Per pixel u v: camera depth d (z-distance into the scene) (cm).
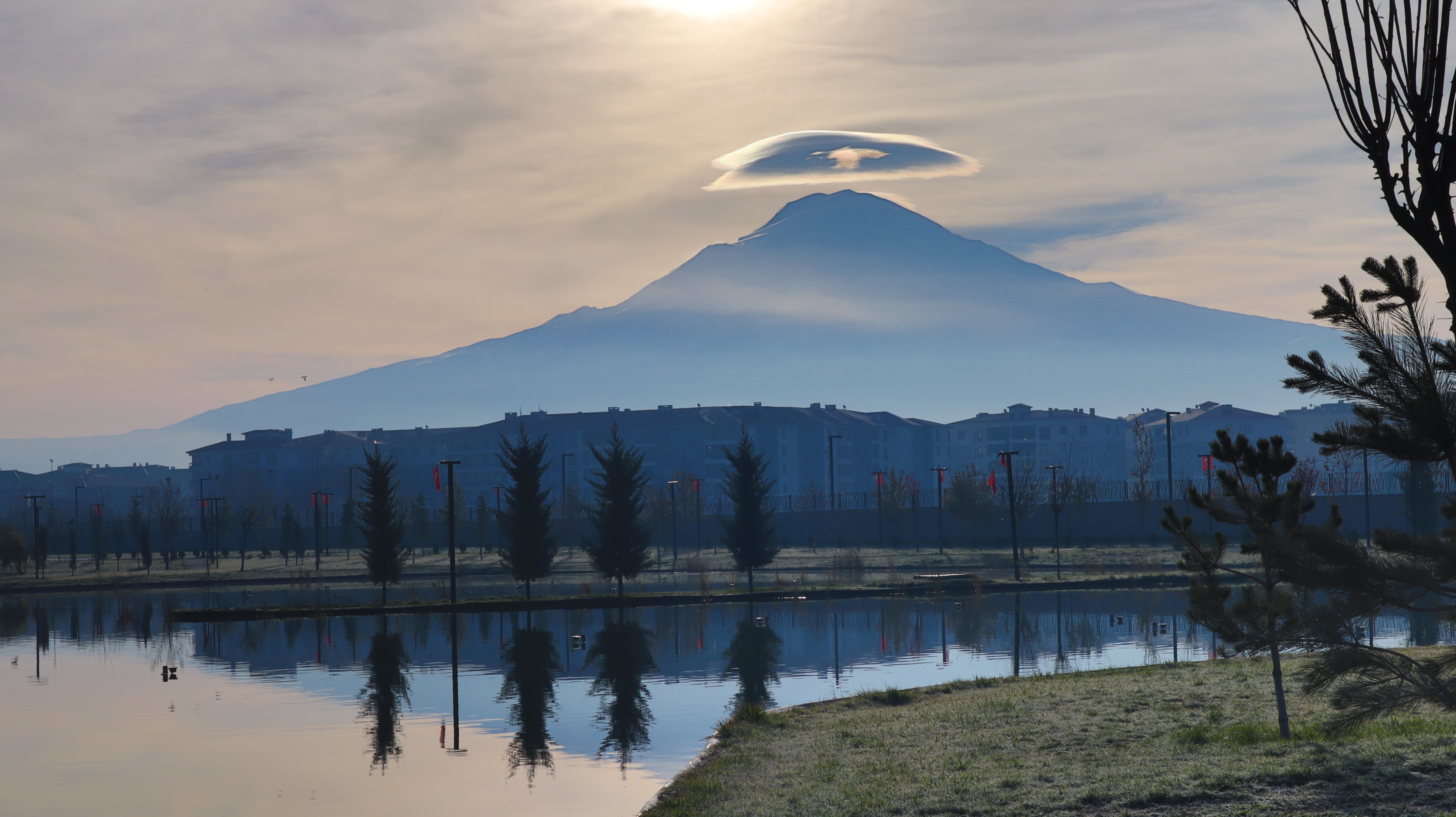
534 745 2380
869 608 5191
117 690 3359
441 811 1856
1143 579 6069
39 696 3272
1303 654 1608
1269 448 1559
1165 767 1507
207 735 2617
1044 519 9825
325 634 4784
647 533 5950
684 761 2181
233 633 4903
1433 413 965
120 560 11756
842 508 11088
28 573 10206
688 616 5062
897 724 2098
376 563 5819
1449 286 967
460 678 3397
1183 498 9050
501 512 5828
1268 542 1123
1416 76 962
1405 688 1105
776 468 18500
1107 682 2434
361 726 2673
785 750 1959
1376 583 1042
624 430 18688
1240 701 2047
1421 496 6931
